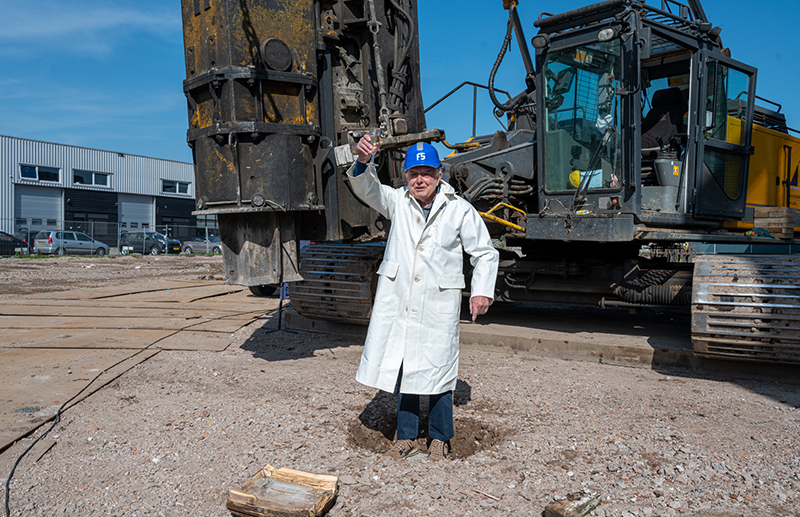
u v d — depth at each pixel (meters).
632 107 5.14
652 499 2.54
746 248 12.94
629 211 5.19
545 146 5.74
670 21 5.53
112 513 2.45
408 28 5.23
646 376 4.68
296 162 4.58
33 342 5.95
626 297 5.65
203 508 2.51
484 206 6.20
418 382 2.98
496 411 3.78
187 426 3.48
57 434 3.35
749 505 2.48
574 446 3.17
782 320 4.23
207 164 4.53
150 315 7.85
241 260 4.65
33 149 38.16
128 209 43.38
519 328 6.10
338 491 2.64
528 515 2.43
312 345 5.92
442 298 3.04
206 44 4.42
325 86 4.92
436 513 2.45
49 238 28.62
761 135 6.95
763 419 3.59
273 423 3.54
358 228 5.38
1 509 2.47
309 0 4.69
